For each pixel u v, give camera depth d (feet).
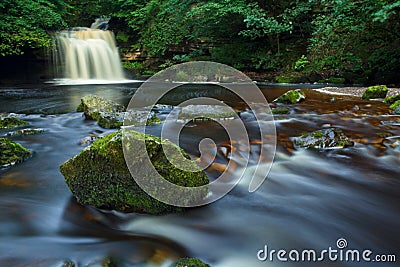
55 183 10.07
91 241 7.04
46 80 49.14
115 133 8.51
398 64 37.55
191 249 6.91
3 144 11.85
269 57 50.06
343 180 10.50
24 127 18.03
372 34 38.91
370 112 20.92
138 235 7.36
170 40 54.34
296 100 25.38
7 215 8.02
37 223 7.73
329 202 9.02
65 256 6.41
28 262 6.16
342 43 39.78
